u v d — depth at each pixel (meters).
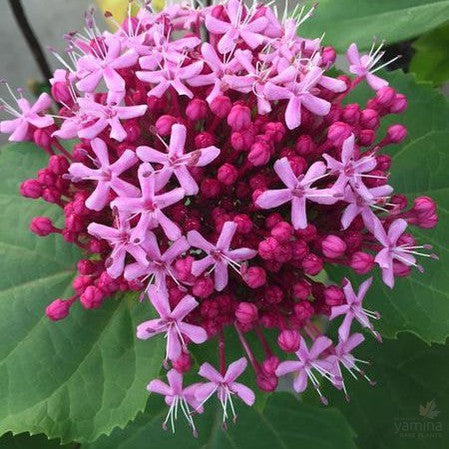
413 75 0.21
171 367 0.18
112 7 0.25
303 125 0.16
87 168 0.15
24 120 0.17
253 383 0.18
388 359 0.23
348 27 0.22
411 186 0.21
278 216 0.15
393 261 0.16
